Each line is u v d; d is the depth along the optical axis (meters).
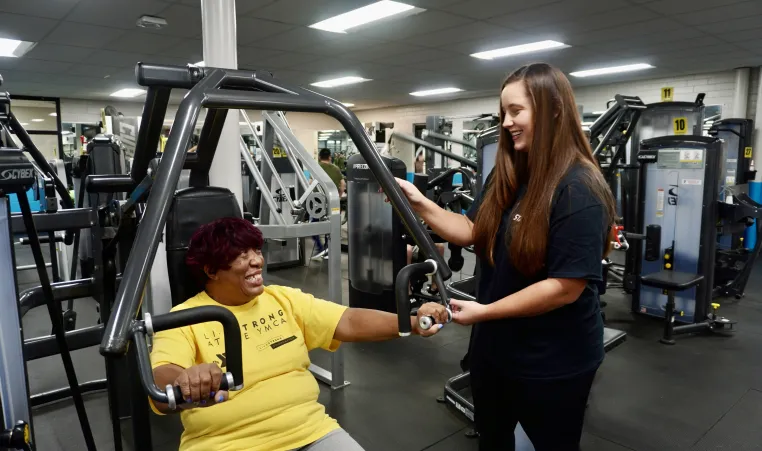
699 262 3.74
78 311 4.26
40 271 1.17
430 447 2.20
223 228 1.21
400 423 2.39
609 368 3.04
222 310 0.70
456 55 6.79
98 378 2.91
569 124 1.17
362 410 2.52
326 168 6.38
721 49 6.38
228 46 2.43
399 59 7.07
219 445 1.15
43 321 3.95
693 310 3.77
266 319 1.27
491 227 1.31
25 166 0.98
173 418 2.45
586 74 8.23
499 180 1.30
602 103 9.41
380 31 5.52
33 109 10.96
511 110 1.21
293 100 0.90
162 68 0.90
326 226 2.58
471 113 11.40
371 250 3.41
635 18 5.03
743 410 2.52
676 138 3.77
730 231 4.05
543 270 1.21
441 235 1.48
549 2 4.53
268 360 1.22
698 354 3.26
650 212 3.96
